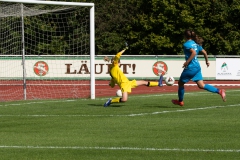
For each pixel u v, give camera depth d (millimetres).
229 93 55281
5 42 83000
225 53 110625
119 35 114750
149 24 108688
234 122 30312
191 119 31844
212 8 113938
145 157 20438
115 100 39656
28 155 21000
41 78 80812
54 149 22234
